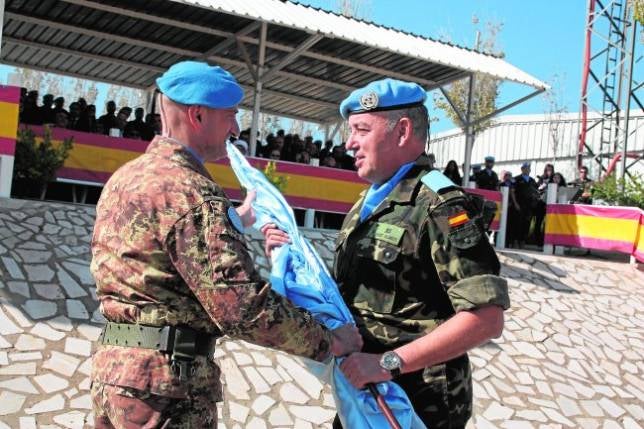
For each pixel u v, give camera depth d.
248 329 2.32
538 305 9.77
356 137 2.80
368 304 2.75
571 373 8.23
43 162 9.19
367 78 14.74
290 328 2.38
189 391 2.40
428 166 2.80
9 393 5.47
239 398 6.14
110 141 10.00
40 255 7.26
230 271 2.32
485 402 7.14
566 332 9.19
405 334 2.70
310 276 2.77
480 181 14.12
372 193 2.83
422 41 13.66
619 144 19.28
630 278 11.77
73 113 11.68
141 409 2.36
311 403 6.33
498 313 2.51
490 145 31.69
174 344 2.39
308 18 11.77
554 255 12.96
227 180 10.48
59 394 5.61
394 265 2.68
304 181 11.22
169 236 2.35
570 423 7.23
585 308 10.13
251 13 10.69
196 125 2.54
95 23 12.41
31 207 8.22
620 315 10.27
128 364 2.38
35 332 6.18
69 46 13.64
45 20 12.20
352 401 2.61
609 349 9.10
